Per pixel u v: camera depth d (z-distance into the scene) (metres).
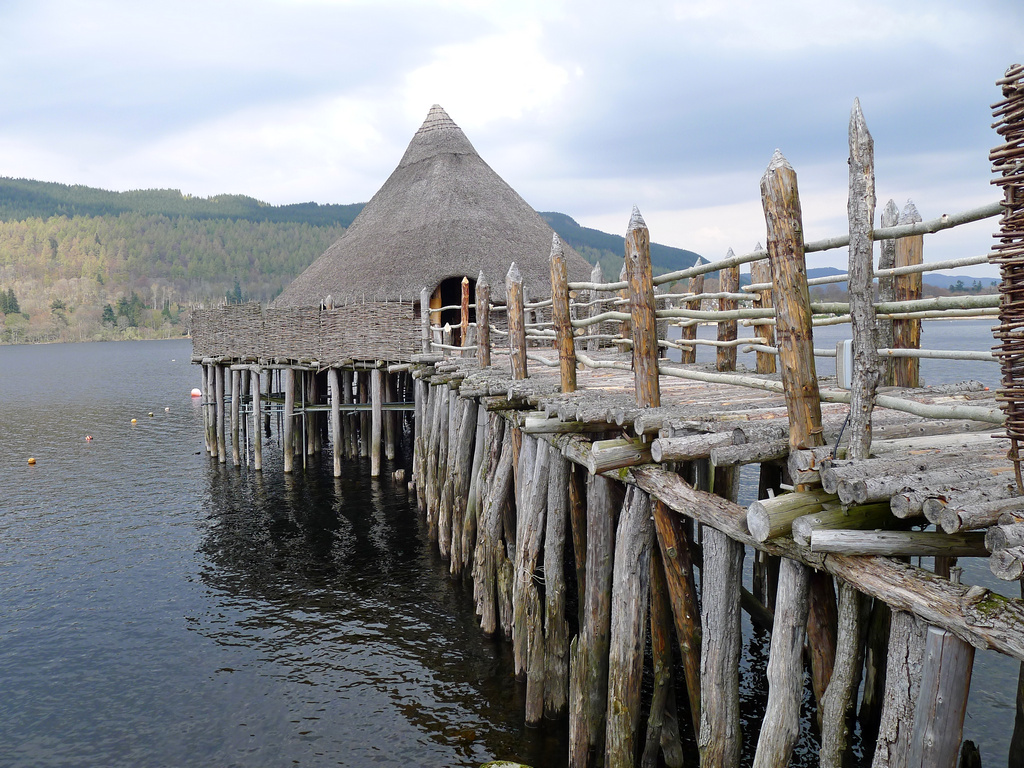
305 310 18.48
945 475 3.46
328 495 17.05
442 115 26.75
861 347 3.91
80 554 13.50
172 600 11.16
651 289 5.69
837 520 3.65
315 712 7.82
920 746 3.17
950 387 6.88
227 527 14.95
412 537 13.70
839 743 4.00
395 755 6.98
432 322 19.94
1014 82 2.98
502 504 9.34
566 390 7.35
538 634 7.39
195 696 8.30
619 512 6.50
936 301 3.68
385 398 19.94
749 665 8.23
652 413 5.26
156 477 20.02
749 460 4.23
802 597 4.03
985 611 2.93
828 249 4.26
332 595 11.04
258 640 9.66
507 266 20.88
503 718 7.51
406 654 9.02
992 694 7.35
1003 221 3.07
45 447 25.61
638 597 5.70
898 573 3.36
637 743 6.74
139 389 51.12
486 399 8.28
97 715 7.99
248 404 21.67
